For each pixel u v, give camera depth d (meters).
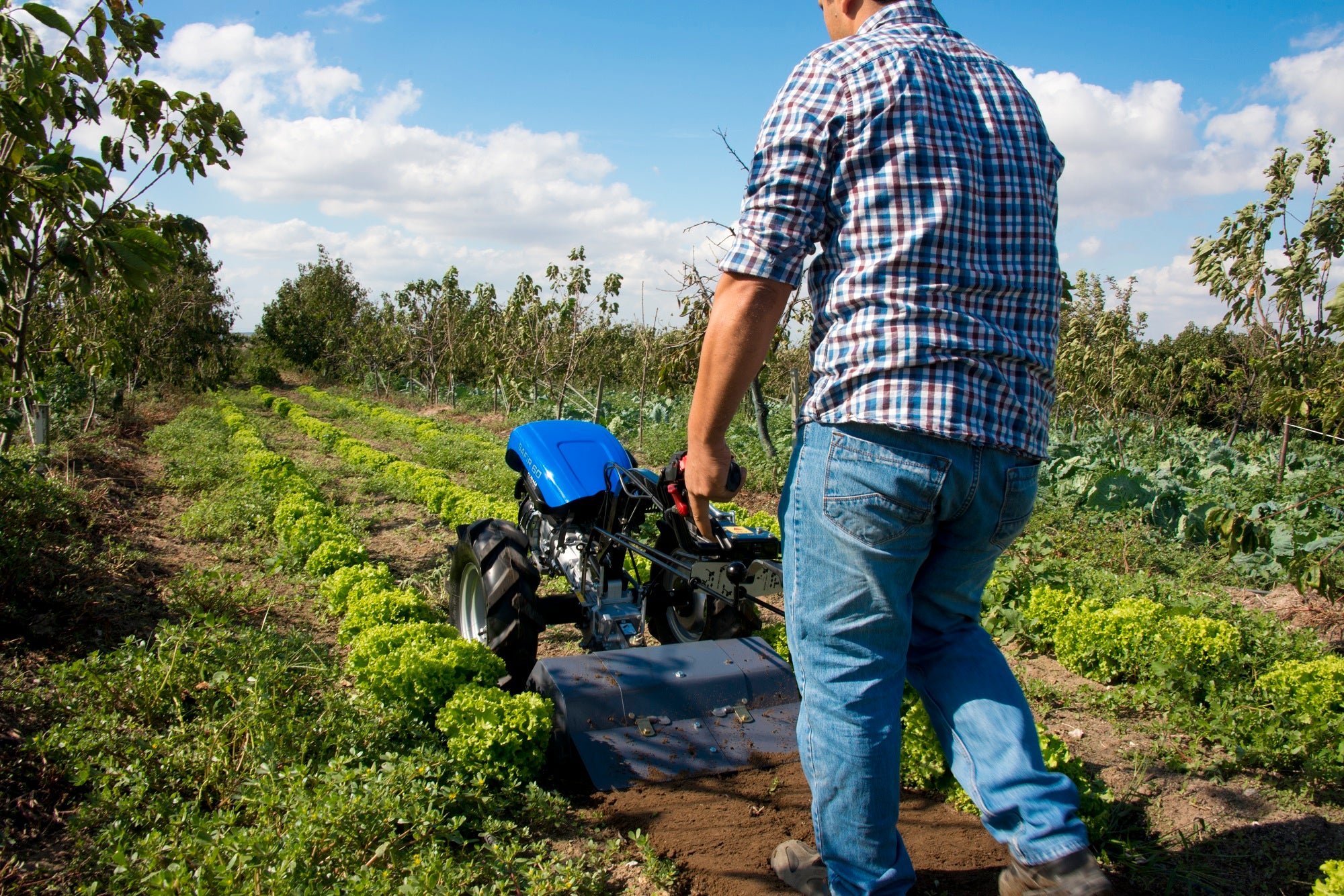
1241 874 3.05
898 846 1.95
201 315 25.52
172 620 5.44
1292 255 10.91
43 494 6.75
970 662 1.92
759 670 3.73
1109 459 13.45
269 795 2.86
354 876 2.54
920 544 1.73
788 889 2.64
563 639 5.55
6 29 4.00
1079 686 5.11
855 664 1.83
